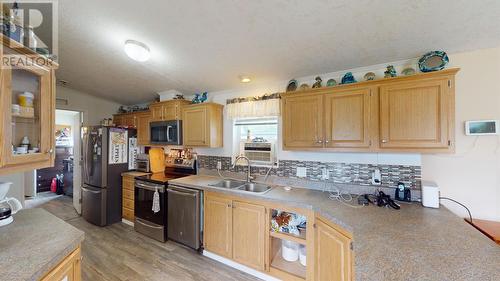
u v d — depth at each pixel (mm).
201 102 3137
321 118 2059
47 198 4910
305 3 1416
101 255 2504
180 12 1632
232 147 3031
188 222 2564
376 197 1945
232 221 2262
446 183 1848
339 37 1719
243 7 1515
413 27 1530
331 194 2156
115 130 3555
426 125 1620
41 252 1020
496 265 908
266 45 1938
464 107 1768
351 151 1922
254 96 2857
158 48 2168
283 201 1949
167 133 3238
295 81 2465
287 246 2178
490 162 1711
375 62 2053
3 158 1057
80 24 1911
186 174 3414
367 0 1343
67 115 5660
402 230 1293
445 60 1683
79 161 3947
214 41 1962
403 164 1996
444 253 1018
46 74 1333
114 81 3221
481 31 1515
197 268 2260
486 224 1620
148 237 2971
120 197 3600
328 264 1584
